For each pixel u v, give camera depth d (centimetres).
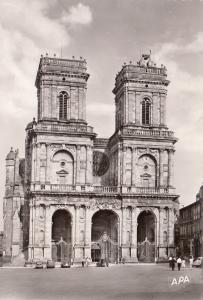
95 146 11288
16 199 11056
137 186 10400
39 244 9756
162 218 10344
